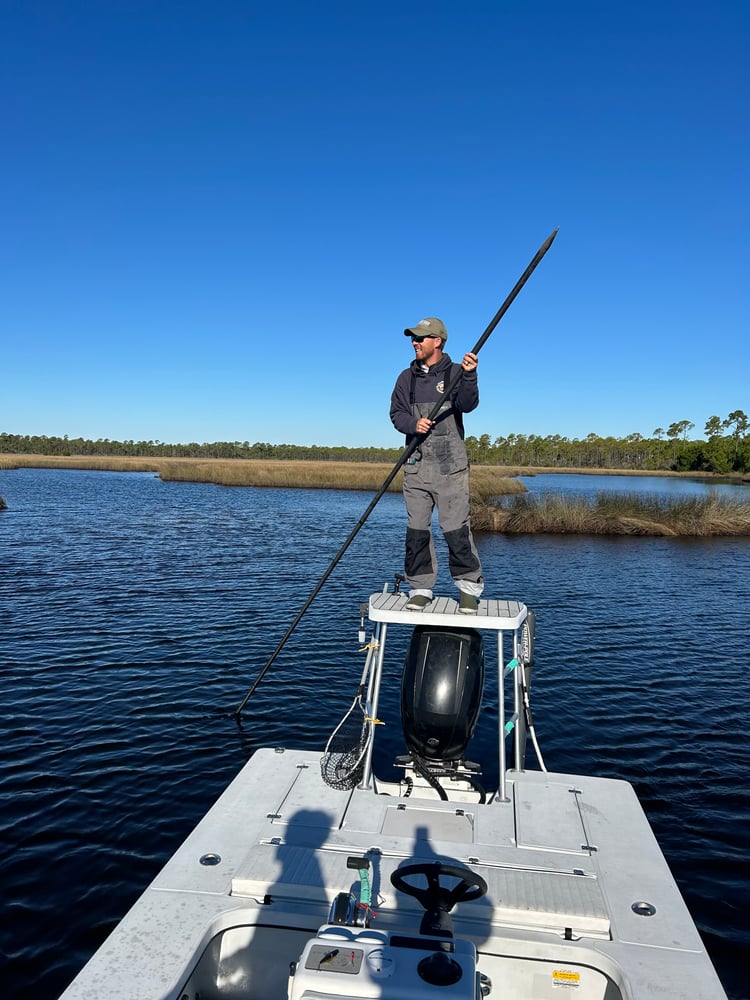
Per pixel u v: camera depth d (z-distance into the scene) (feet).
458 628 14.83
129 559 63.72
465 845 11.08
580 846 11.15
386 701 28.86
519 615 14.39
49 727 25.62
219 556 66.44
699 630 42.34
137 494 153.48
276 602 46.44
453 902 8.97
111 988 8.09
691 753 24.85
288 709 27.61
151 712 27.12
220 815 11.95
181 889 9.96
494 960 9.23
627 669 34.42
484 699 29.94
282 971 9.70
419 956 6.96
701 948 9.01
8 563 60.23
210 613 43.06
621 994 8.59
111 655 34.22
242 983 9.80
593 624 43.50
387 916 9.37
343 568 60.59
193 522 97.40
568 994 9.29
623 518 96.48
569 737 26.09
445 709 14.25
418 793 14.65
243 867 10.17
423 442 14.75
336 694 29.45
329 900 9.71
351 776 13.03
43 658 33.60
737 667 34.99
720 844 19.06
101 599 46.55
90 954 14.37
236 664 33.12
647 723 27.53
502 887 9.86
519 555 74.28
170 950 8.72
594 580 58.85
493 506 103.50
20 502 127.85
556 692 30.96
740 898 16.71
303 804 12.36
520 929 9.30
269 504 132.98
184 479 208.03
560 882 10.05
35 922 15.31
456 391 14.02
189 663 33.12
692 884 17.25
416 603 14.67
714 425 512.63
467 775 14.94
